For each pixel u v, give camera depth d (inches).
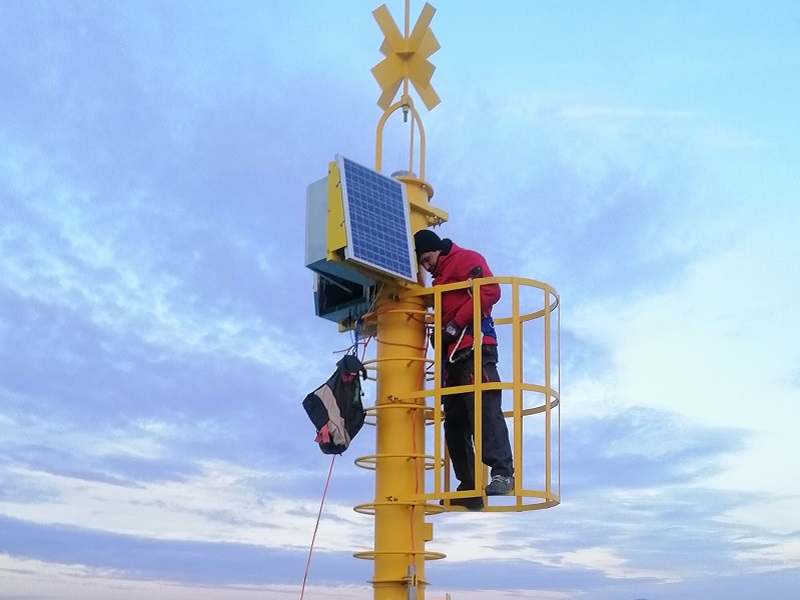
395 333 179.2
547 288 173.6
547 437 169.8
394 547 167.9
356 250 166.7
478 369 165.8
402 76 203.2
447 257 178.4
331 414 169.3
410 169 193.3
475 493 161.8
